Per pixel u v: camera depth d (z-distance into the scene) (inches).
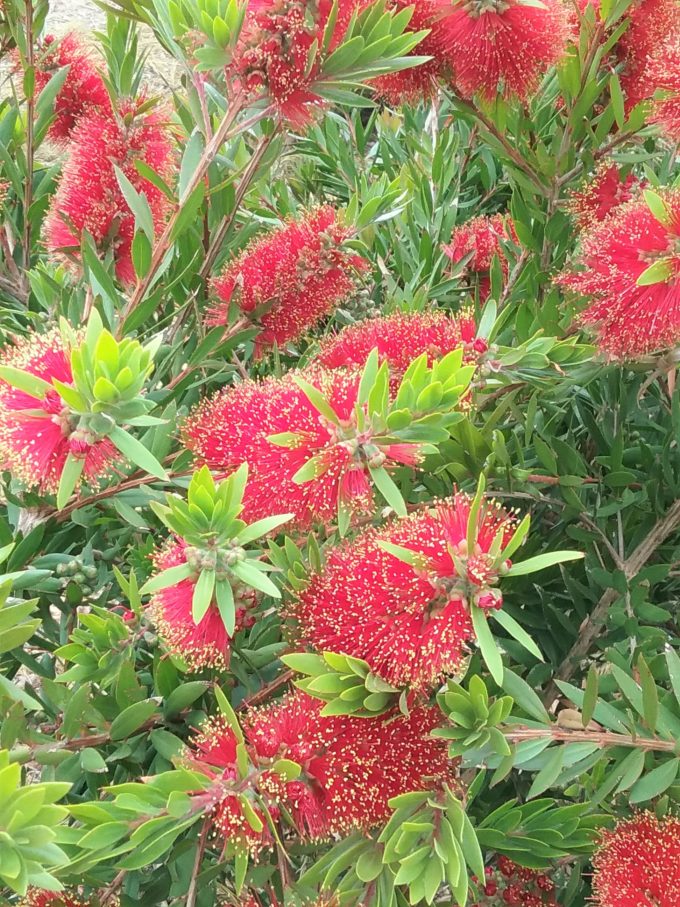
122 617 12.0
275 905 11.0
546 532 18.3
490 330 13.0
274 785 9.0
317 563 10.7
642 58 15.9
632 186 16.1
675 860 10.4
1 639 8.9
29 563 13.8
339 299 14.6
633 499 15.8
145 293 13.3
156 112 14.6
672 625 18.4
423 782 9.8
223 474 10.6
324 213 14.1
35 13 17.4
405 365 12.3
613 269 12.4
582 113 16.0
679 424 14.9
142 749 11.6
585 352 13.1
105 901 10.8
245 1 10.7
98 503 13.6
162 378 16.9
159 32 12.5
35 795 7.0
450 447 14.0
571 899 13.8
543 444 14.7
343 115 28.2
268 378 11.6
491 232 20.8
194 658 10.2
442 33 14.3
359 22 11.8
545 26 14.0
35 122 17.3
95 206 13.7
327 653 9.0
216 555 8.6
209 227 16.0
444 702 9.5
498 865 13.0
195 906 11.8
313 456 9.2
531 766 10.8
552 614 15.9
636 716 11.3
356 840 10.3
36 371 9.2
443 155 24.0
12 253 18.5
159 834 8.8
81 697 10.4
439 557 9.1
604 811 12.4
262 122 14.4
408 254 23.2
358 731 9.6
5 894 10.7
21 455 9.0
